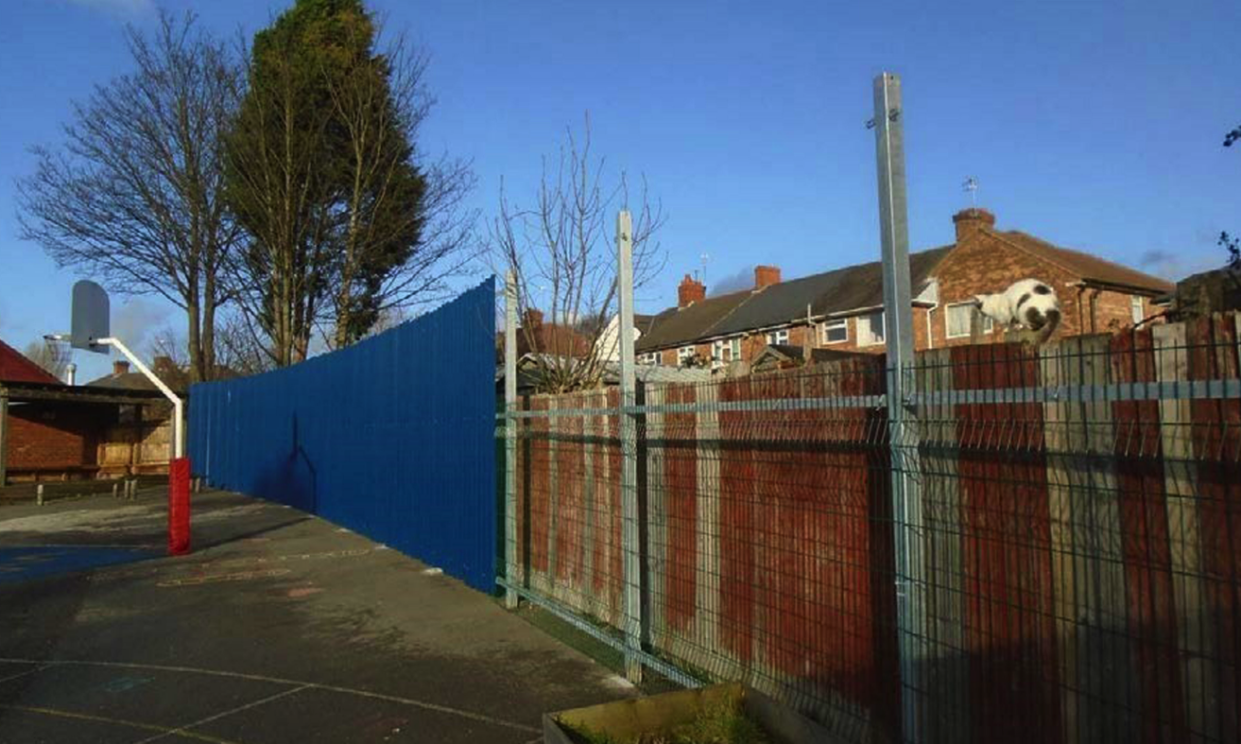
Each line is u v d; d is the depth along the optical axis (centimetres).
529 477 821
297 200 2733
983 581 355
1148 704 296
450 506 975
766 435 498
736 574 527
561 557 757
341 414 1463
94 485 2594
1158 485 294
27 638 779
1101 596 312
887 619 412
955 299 2994
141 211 2908
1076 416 320
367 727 536
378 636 741
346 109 2728
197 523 1598
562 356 1087
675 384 582
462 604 841
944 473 370
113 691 621
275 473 1959
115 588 999
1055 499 328
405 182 2800
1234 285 351
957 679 365
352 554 1164
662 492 605
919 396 364
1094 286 2752
